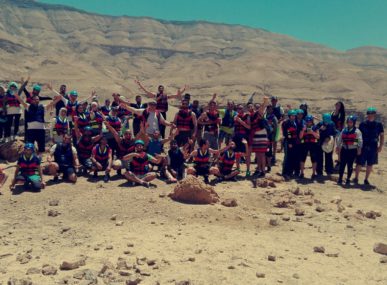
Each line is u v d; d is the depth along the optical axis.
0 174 10.88
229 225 8.71
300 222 9.22
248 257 6.95
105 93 113.38
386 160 20.69
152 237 7.72
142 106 15.30
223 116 15.22
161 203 9.80
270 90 179.75
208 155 12.30
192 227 8.41
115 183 11.69
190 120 13.99
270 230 8.59
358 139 12.80
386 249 7.44
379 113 112.06
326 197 11.44
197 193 10.07
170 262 6.58
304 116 14.14
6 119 14.74
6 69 162.25
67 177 11.77
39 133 13.48
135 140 12.79
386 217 9.88
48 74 164.12
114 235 7.78
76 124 13.39
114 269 6.24
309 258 7.08
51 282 5.75
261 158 13.18
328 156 14.20
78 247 7.18
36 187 10.76
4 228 8.16
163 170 12.37
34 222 8.53
